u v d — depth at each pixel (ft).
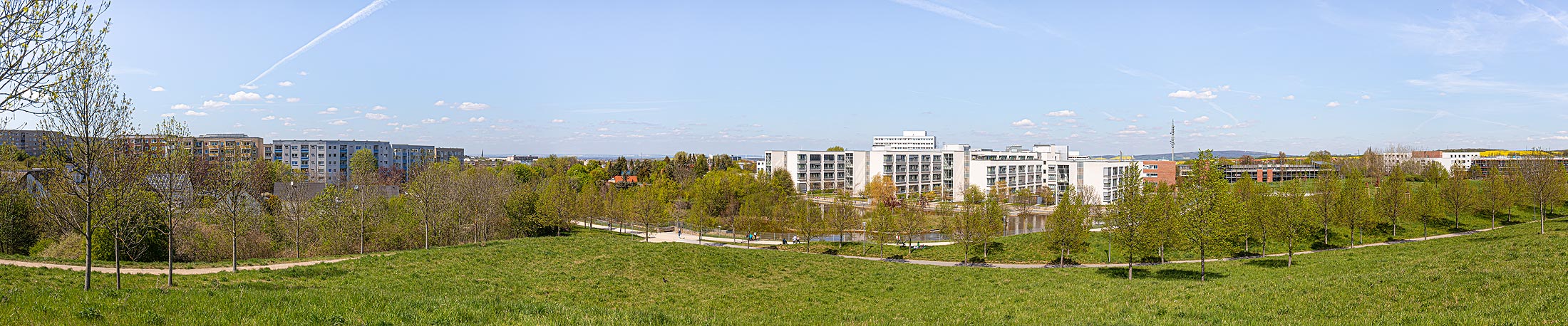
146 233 111.45
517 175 452.35
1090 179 418.51
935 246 225.35
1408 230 215.92
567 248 148.05
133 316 50.03
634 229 307.58
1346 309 69.67
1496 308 61.57
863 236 270.87
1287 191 182.50
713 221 281.33
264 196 255.91
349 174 547.90
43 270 101.24
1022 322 72.49
